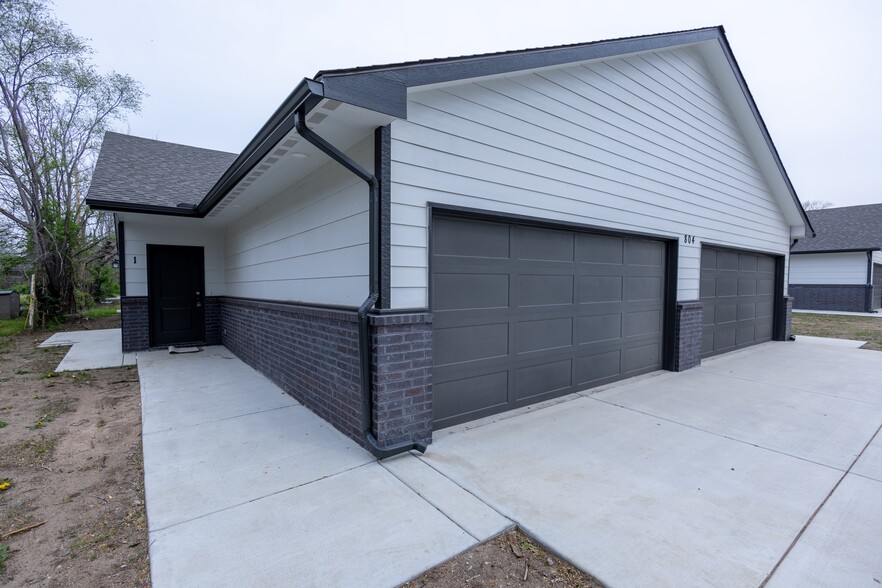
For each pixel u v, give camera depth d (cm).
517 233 438
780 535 231
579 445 353
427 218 353
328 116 299
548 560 212
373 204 320
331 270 411
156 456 325
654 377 598
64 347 836
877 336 1039
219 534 227
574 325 503
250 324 655
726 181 746
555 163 457
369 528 234
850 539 228
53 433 379
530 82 430
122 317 767
